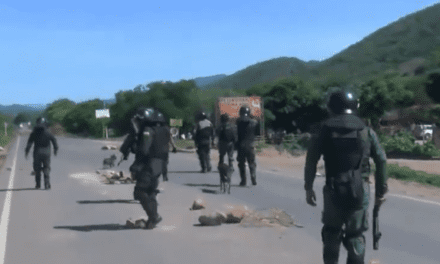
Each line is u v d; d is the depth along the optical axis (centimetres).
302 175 1573
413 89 4797
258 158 2486
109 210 927
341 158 441
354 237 449
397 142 2817
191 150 3122
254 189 1223
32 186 1337
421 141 4238
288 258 575
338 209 443
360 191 438
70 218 846
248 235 701
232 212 795
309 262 557
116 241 668
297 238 682
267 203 997
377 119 4475
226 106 3706
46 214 888
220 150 1280
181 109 6981
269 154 2758
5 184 1401
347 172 442
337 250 455
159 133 742
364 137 446
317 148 452
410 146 2767
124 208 948
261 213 809
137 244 650
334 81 4641
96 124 10075
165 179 755
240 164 1282
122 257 586
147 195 744
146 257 585
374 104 4422
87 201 1043
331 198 444
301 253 598
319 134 453
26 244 656
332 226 450
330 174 449
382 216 852
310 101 4578
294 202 1011
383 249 629
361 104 4416
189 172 1723
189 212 892
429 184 1378
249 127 1275
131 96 7662
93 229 751
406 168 1598
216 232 721
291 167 1931
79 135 11656
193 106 7050
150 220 748
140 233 718
